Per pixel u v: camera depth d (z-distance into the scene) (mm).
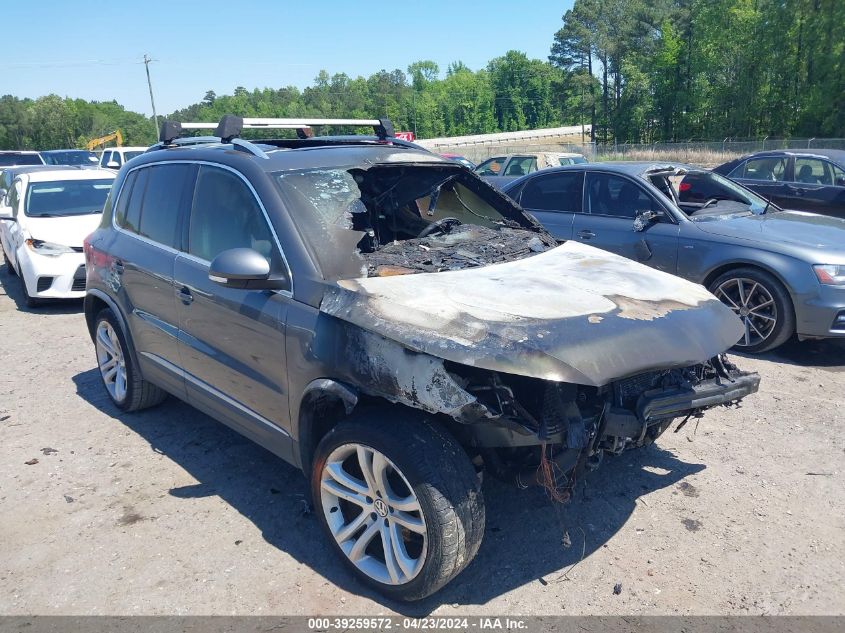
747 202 7457
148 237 4434
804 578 3127
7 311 8578
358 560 3100
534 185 8023
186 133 6594
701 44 58531
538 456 3020
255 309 3410
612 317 3045
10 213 8875
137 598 3041
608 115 78188
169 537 3502
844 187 10000
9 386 5770
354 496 3076
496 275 3488
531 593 3049
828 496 3809
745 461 4223
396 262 3592
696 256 6426
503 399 2742
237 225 3676
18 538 3518
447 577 2809
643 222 6746
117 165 21391
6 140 109312
